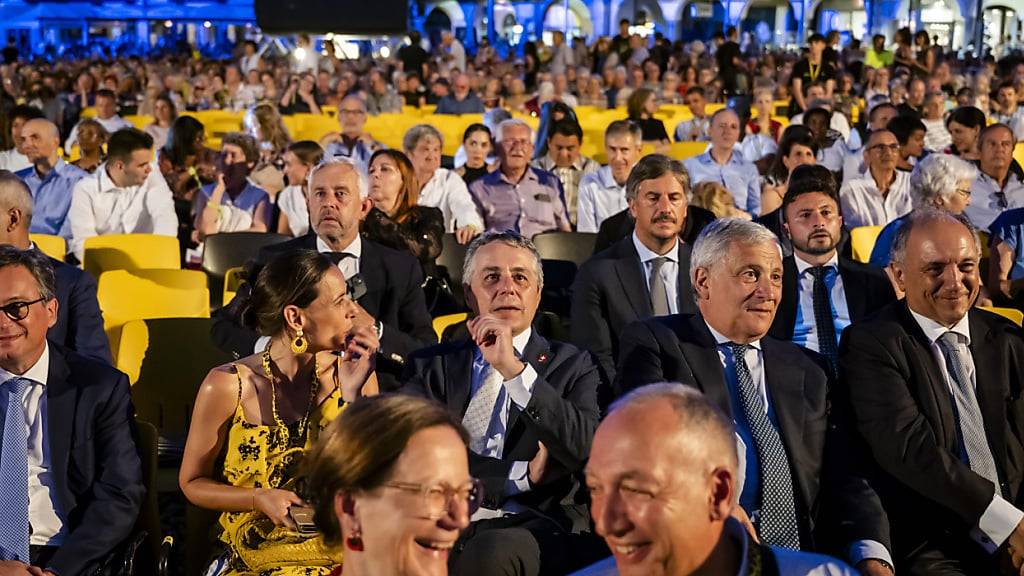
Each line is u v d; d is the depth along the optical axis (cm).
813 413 350
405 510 199
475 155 930
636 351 360
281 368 338
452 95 1683
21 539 335
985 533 339
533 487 352
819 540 341
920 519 352
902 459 346
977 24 3706
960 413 355
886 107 1028
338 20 2067
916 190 618
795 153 766
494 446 363
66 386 348
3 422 341
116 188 759
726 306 351
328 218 494
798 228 459
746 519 293
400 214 595
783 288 461
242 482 327
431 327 511
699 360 353
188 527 362
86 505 345
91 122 894
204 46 3634
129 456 349
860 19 3853
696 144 1252
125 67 2538
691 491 205
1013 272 622
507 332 336
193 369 471
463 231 705
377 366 420
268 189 842
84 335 453
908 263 358
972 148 928
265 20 2064
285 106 1708
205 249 668
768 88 1323
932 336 360
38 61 2836
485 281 376
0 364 345
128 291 548
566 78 1994
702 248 356
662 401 210
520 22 4209
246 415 333
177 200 859
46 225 804
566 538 336
